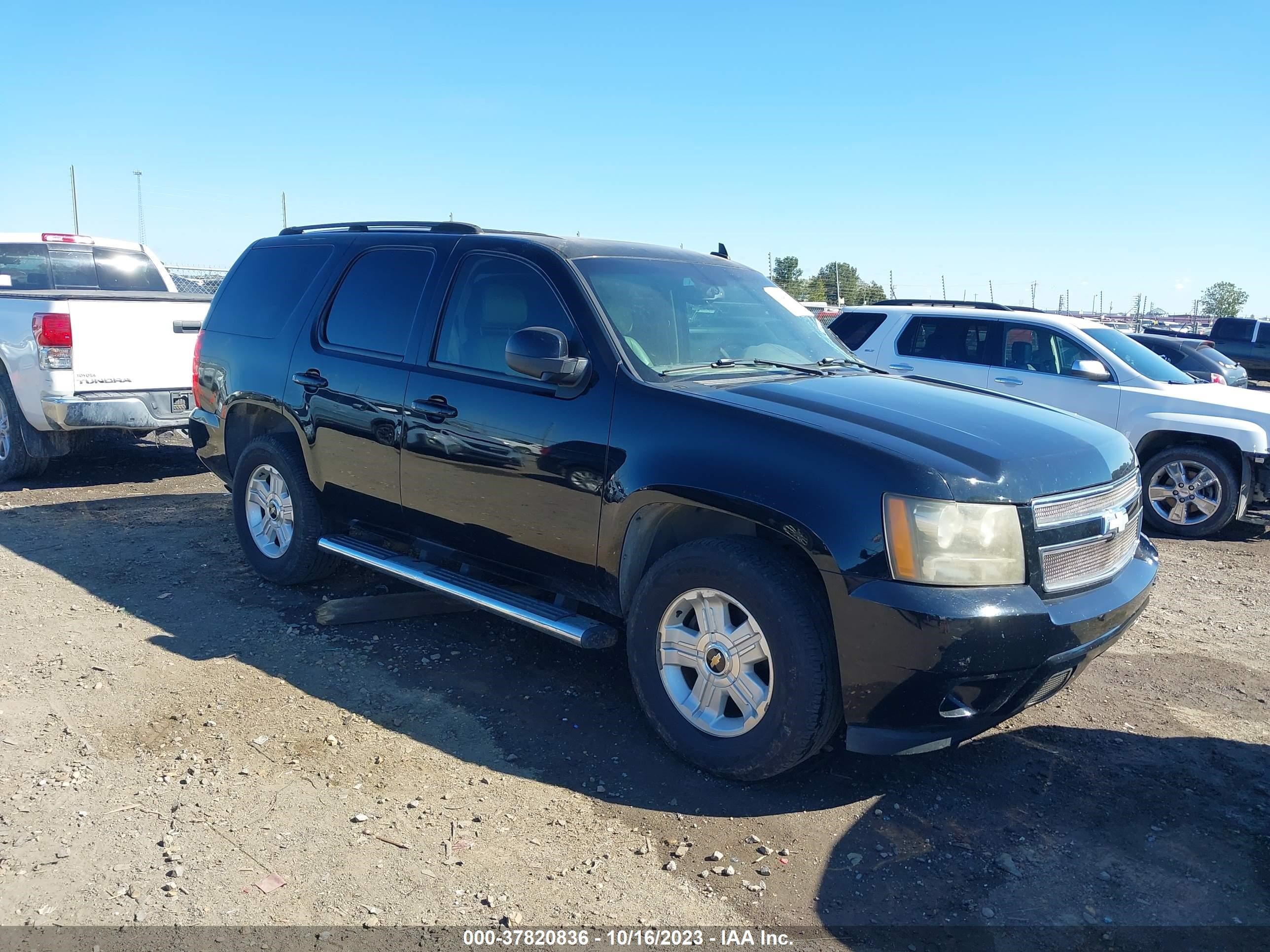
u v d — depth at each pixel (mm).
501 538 4168
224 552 6148
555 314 4098
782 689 3266
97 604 5137
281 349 5238
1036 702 3475
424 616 5090
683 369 4000
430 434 4355
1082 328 9039
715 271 4840
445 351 4441
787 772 3418
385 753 3639
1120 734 4047
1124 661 4945
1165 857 3148
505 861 3000
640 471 3611
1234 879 3039
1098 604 3377
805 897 2873
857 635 3131
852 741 3229
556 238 4453
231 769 3486
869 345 9789
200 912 2709
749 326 4562
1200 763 3807
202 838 3062
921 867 3041
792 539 3227
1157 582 6613
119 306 7746
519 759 3631
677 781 3504
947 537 3080
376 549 4828
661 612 3609
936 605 3031
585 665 4535
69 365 7508
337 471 4883
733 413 3494
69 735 3699
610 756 3676
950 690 3123
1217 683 4672
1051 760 3785
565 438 3855
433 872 2932
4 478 8125
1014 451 3350
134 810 3211
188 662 4406
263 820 3176
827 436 3303
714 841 3143
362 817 3201
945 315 9500
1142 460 8547
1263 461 7852
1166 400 8273
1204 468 8102
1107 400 8523
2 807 3203
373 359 4707
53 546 6188
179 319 8156
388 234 5004
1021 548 3184
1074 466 3443
